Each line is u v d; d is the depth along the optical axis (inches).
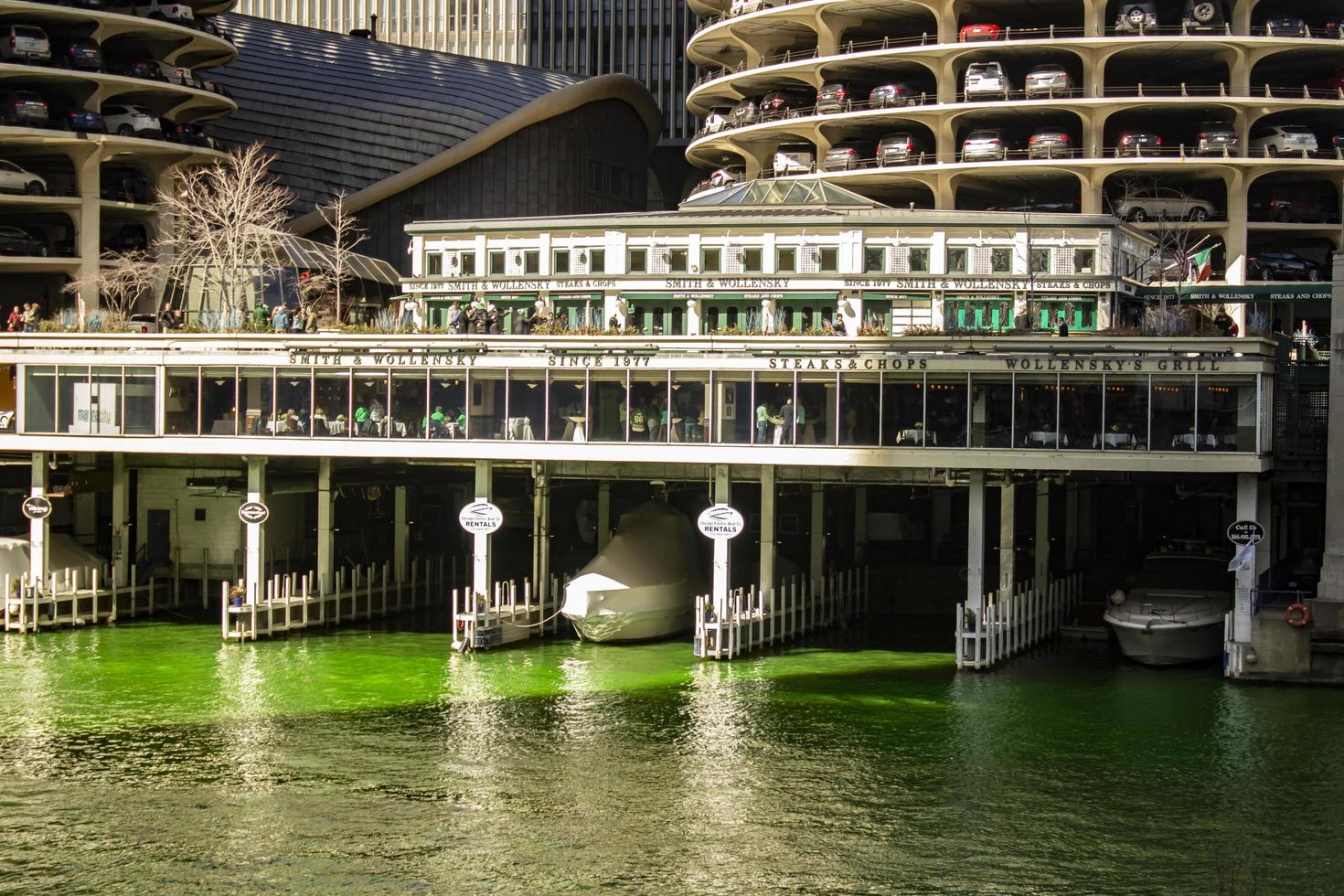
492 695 2089.1
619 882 1459.2
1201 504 2886.3
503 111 4288.9
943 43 3595.0
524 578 2834.6
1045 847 1549.0
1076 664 2284.7
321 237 4013.3
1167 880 1469.0
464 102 4274.1
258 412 2379.4
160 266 3346.5
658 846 1546.5
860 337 2191.2
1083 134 3548.2
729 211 2822.3
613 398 2260.1
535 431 2287.2
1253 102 3496.6
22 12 3344.0
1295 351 2701.8
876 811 1644.9
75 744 1855.3
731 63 4188.0
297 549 2839.6
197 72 4079.7
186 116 3828.7
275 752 1827.0
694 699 2071.9
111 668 2223.2
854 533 2842.0
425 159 4111.7
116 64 3496.6
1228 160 3499.0
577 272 2775.6
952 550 2888.8
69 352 2461.9
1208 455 2090.3
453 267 2856.8
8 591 2466.8
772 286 2682.1
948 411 2161.7
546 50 6614.2
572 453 2272.4
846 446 2190.0
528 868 1489.9
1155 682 2159.2
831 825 1604.3
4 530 2743.6
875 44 3814.0
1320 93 3595.0
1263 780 1737.2
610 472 2459.4
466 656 2329.0
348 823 1604.3
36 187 3400.6
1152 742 1868.8
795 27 3850.9
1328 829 1592.0
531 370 2284.7
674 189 6028.5
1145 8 3528.5
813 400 2199.8
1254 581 2155.5
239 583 2477.9
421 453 2322.8
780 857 1520.7
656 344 2253.9
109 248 3585.1
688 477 2428.6
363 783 1726.1
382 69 4424.2
